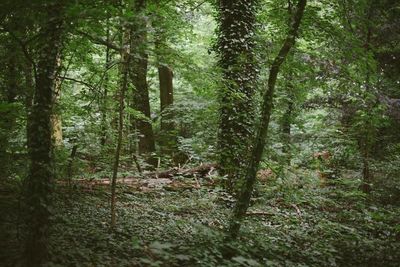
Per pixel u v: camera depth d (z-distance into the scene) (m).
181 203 11.98
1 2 5.63
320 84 12.88
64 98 11.61
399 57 16.16
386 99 14.36
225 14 12.79
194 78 9.54
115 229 8.03
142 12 7.27
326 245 8.88
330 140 16.03
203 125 15.46
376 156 16.80
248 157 11.83
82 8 5.71
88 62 10.74
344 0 11.56
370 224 10.98
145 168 17.70
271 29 12.41
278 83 12.08
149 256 6.56
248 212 11.71
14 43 7.44
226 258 7.05
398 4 14.48
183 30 14.62
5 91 9.41
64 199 9.95
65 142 12.83
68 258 5.92
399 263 8.17
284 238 9.36
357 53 10.73
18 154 7.58
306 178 13.78
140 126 18.59
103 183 12.99
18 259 5.68
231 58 12.60
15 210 7.55
